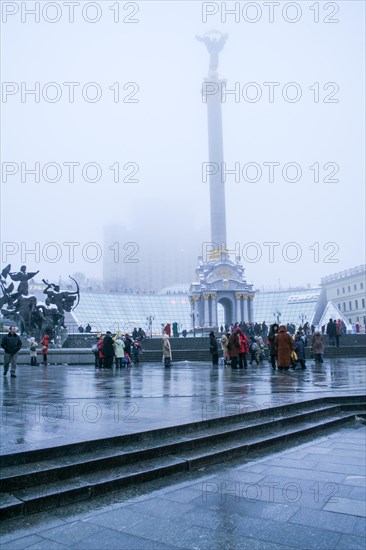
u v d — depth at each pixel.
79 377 19.48
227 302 70.31
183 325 94.56
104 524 5.05
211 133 69.06
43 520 5.13
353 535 4.80
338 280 99.31
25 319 37.03
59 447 6.51
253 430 8.92
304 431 9.57
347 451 8.28
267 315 98.44
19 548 4.48
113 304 93.06
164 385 15.37
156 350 39.06
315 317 93.50
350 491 6.10
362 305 92.25
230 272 68.00
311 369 23.31
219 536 4.77
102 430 7.58
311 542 4.64
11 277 37.91
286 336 21.66
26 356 31.75
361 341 42.81
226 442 8.27
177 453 7.42
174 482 6.47
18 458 6.10
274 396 12.16
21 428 7.75
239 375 19.67
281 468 7.19
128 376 19.84
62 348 35.00
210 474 6.86
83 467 6.23
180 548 4.50
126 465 6.70
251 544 4.59
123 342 26.22
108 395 12.56
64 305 40.00
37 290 80.50
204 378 18.19
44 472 5.86
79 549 4.47
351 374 19.94
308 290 100.25
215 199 68.44
